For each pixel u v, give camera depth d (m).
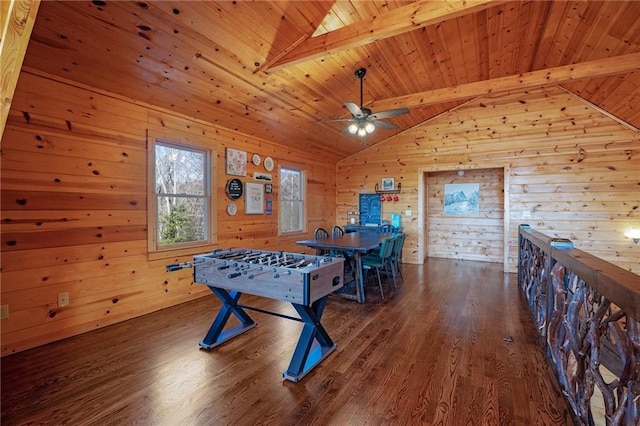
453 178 7.31
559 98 5.52
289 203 6.20
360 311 3.69
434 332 3.07
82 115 2.94
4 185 2.49
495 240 6.92
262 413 1.86
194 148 4.11
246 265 2.50
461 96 4.50
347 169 7.49
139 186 3.43
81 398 1.98
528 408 1.92
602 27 3.42
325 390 2.10
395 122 6.22
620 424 1.31
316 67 3.77
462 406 1.94
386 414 1.86
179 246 3.93
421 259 6.68
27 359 2.46
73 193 2.89
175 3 2.40
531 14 3.58
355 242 4.32
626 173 5.14
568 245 2.39
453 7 2.43
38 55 2.50
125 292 3.32
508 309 3.76
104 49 2.62
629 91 4.30
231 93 3.78
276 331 3.07
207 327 3.16
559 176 5.54
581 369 1.74
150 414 1.84
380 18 2.72
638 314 1.09
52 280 2.77
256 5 2.64
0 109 1.37
